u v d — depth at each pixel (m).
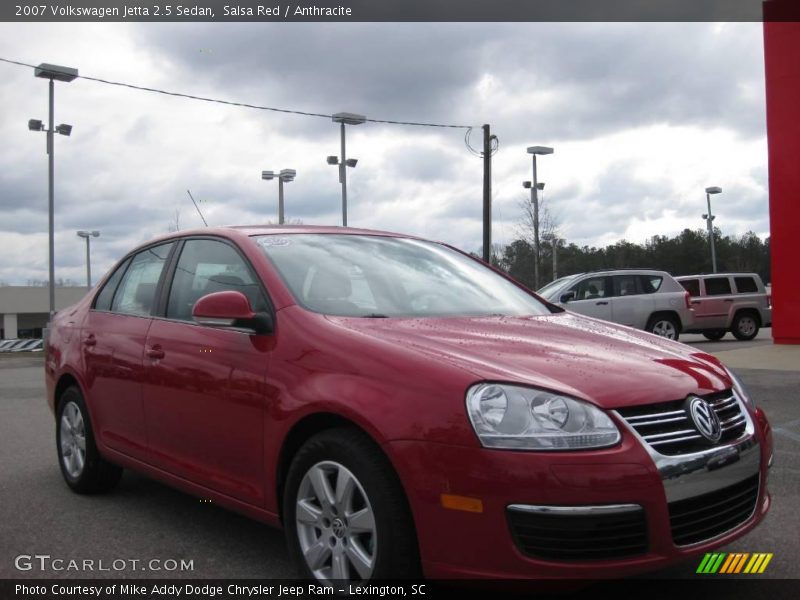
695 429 3.11
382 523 3.02
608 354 3.46
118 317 4.98
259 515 3.66
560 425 2.89
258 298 3.93
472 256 5.19
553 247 34.03
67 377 5.42
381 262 4.46
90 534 4.39
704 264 61.94
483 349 3.33
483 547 2.84
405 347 3.26
